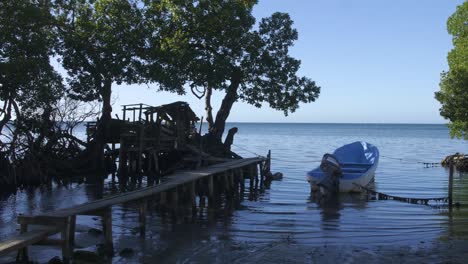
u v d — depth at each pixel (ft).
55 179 84.33
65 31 89.81
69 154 91.30
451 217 53.26
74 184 81.51
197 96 97.81
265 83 96.07
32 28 69.72
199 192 68.23
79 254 34.37
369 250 39.24
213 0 90.94
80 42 87.20
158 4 91.81
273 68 94.73
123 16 89.51
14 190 71.61
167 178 57.31
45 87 71.51
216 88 93.86
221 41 92.58
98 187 77.92
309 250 38.93
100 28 88.28
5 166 72.54
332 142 233.55
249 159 88.12
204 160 87.81
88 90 92.32
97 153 92.43
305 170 104.58
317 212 56.08
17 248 28.60
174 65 91.04
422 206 60.13
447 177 93.56
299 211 56.80
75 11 91.20
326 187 67.82
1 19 66.13
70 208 36.09
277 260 36.04
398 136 330.34
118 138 94.32
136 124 90.27
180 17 90.48
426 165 117.50
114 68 86.94
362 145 89.66
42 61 68.90
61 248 36.09
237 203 62.54
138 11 90.02
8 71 63.00
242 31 92.17
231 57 94.89
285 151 165.17
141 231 42.93
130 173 90.43
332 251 38.73
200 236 43.27
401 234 45.27
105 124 92.73
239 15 91.81
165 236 43.09
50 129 87.04
